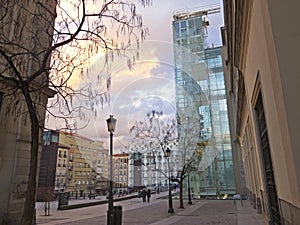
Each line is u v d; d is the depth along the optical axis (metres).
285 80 3.62
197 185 27.17
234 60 10.71
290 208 4.03
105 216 14.17
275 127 4.64
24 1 5.17
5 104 6.37
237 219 11.19
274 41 3.79
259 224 9.23
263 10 4.36
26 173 10.02
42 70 4.23
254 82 6.92
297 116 3.47
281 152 4.33
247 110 11.18
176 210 16.44
